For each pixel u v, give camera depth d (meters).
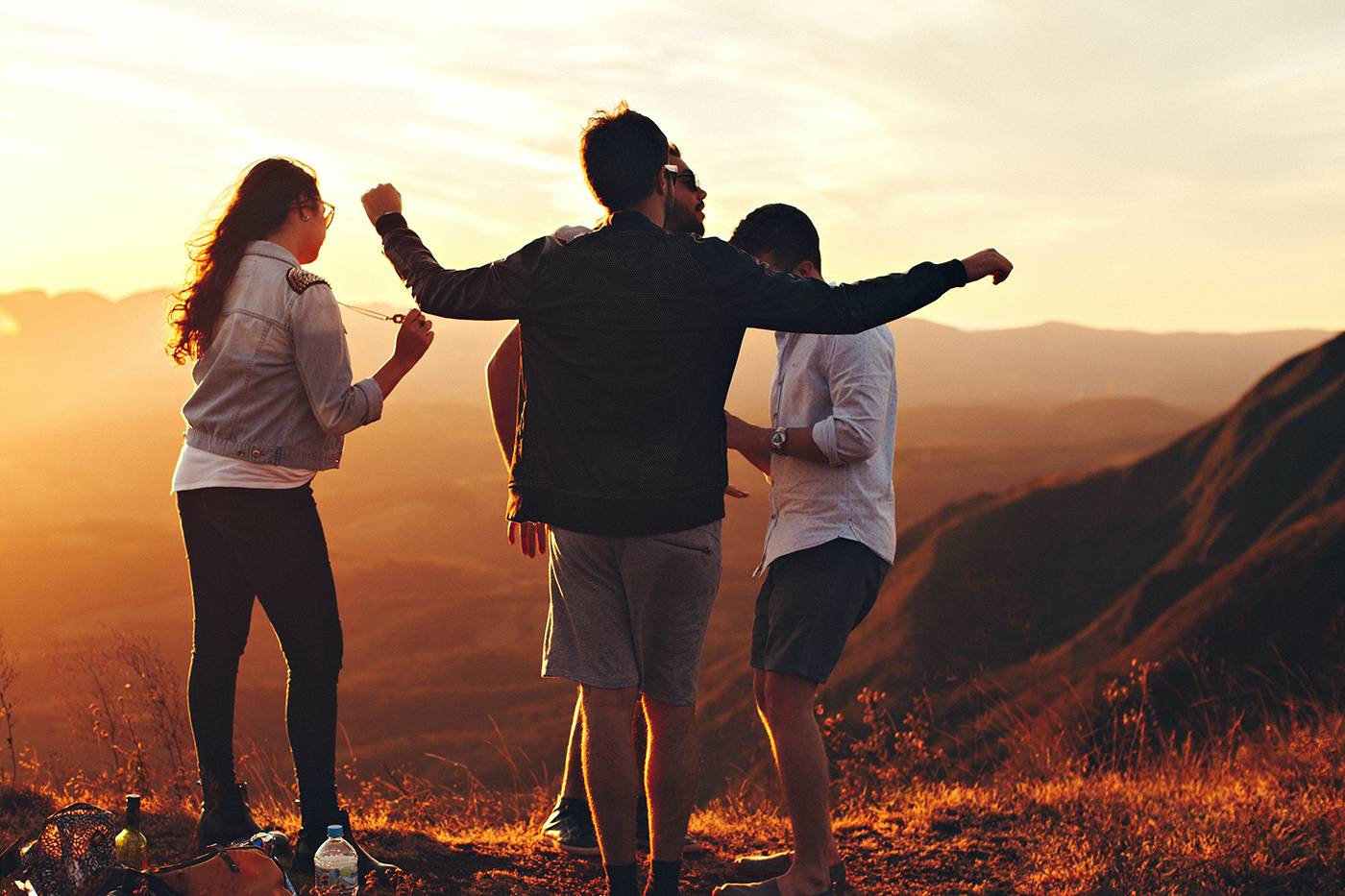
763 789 5.09
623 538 2.59
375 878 2.92
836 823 4.40
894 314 2.53
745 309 2.53
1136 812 4.30
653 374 2.51
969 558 72.25
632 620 2.67
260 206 2.91
